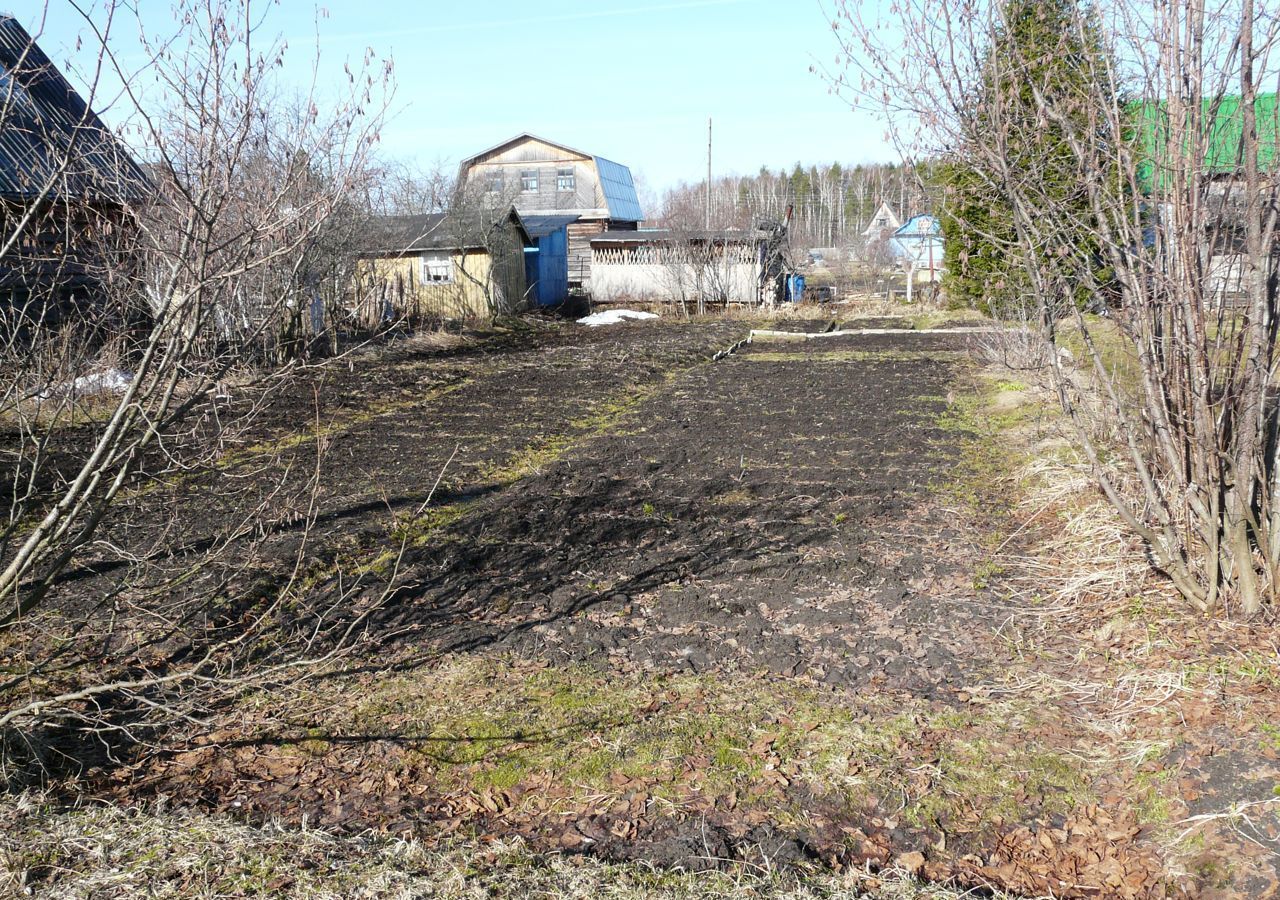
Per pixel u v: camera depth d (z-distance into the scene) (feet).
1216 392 14.82
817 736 12.25
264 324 13.91
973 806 10.78
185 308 11.59
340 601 16.01
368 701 13.46
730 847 10.09
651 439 30.45
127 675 14.17
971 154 14.65
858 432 31.04
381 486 24.79
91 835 10.18
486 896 9.09
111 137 11.35
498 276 83.46
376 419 34.99
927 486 23.95
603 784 11.37
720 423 33.17
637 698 13.35
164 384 13.55
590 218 135.03
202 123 10.65
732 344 60.18
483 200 87.04
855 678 13.85
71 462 26.14
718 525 21.03
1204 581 14.64
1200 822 10.08
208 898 9.05
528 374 47.37
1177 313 14.03
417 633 15.66
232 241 11.14
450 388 42.88
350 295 53.31
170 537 20.03
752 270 90.33
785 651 14.70
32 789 11.27
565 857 9.91
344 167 11.87
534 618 16.22
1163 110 13.82
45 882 9.30
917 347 56.34
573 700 13.33
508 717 12.92
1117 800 10.80
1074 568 17.60
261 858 9.75
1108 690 13.10
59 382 13.82
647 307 93.15
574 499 23.21
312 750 12.29
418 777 11.67
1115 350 26.37
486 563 18.83
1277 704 11.80
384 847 10.11
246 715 13.16
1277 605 14.05
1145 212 15.23
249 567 18.26
